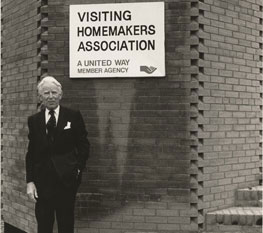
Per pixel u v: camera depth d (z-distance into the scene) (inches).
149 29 233.5
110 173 238.5
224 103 250.7
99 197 239.5
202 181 238.8
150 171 235.6
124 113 237.0
